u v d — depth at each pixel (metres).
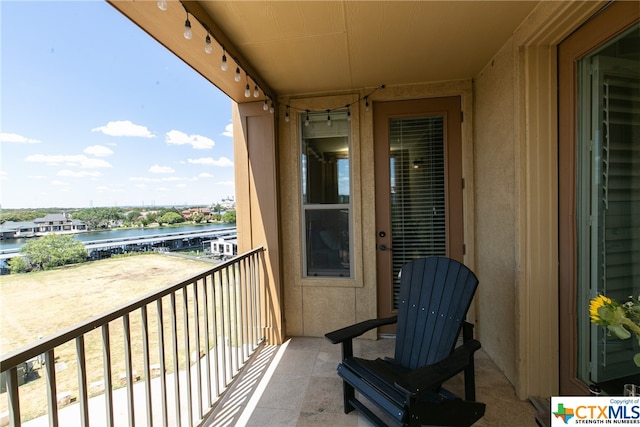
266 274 2.77
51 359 0.93
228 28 1.76
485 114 2.37
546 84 1.76
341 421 1.72
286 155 2.89
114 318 1.16
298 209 2.88
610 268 1.44
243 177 2.79
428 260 1.96
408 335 1.89
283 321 2.88
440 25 1.78
